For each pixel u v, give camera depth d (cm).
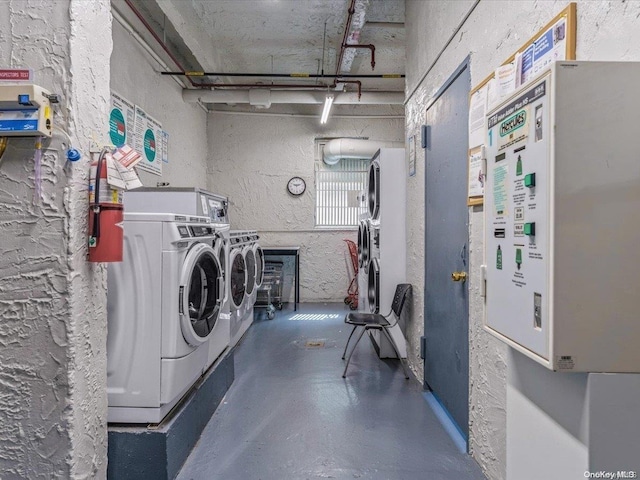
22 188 127
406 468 183
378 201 340
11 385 128
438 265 248
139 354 173
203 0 347
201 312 215
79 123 130
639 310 81
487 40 175
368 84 534
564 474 85
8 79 125
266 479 174
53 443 127
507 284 103
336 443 204
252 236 441
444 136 235
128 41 332
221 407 246
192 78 465
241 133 582
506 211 104
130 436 168
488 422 175
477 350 188
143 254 174
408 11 324
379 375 304
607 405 78
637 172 81
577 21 114
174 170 446
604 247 81
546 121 83
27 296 127
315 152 594
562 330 81
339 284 597
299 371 311
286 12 367
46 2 125
